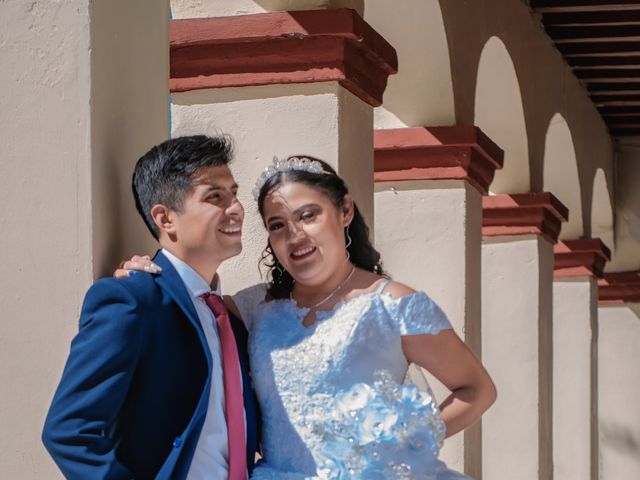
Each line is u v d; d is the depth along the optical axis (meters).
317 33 5.88
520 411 10.59
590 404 13.41
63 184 3.68
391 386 3.78
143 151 4.09
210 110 6.11
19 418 3.69
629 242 15.84
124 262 3.64
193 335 3.50
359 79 6.15
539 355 10.62
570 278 13.54
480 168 8.46
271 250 4.18
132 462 3.39
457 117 8.36
